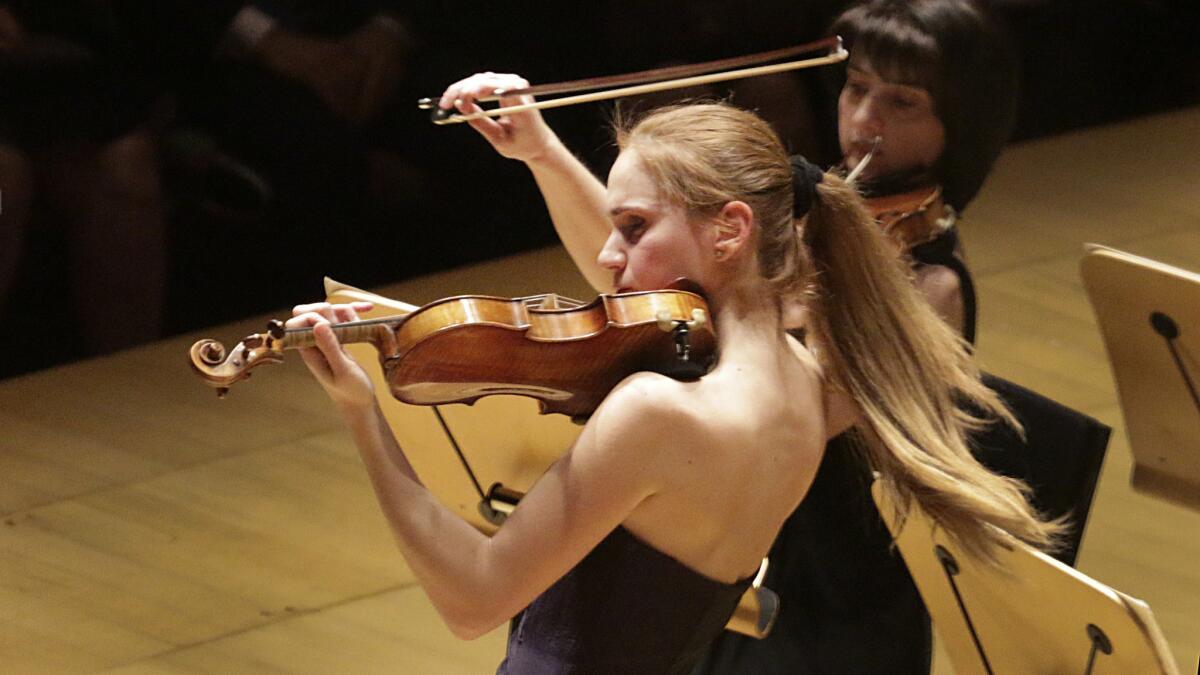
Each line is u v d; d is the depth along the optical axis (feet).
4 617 38.63
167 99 54.03
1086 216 61.82
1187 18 72.02
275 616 39.01
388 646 38.04
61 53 51.88
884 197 30.86
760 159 23.24
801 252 23.72
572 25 59.82
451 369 21.99
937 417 24.95
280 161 55.98
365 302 22.95
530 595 21.86
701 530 22.58
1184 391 29.71
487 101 29.22
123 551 41.39
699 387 22.35
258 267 57.11
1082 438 29.48
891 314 24.57
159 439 46.83
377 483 21.77
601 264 23.36
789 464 23.49
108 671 36.78
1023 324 53.31
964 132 30.96
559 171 30.07
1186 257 58.29
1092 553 41.91
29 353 54.19
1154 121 71.97
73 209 53.47
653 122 23.45
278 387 49.83
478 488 28.50
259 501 43.73
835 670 29.43
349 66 56.08
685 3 58.70
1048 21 69.00
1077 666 24.14
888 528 27.86
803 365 24.47
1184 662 37.50
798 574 29.32
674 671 23.29
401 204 58.80
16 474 44.83
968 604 25.88
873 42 30.76
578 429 26.43
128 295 54.80
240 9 53.98
